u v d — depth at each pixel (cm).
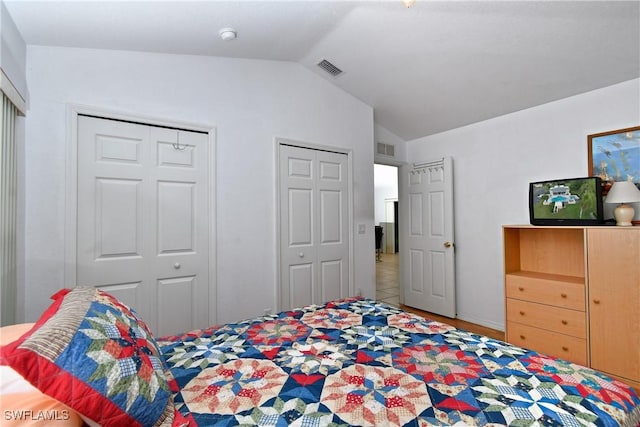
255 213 289
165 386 96
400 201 448
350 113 358
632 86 257
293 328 169
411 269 432
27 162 197
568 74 261
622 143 261
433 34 240
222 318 269
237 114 282
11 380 79
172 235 249
